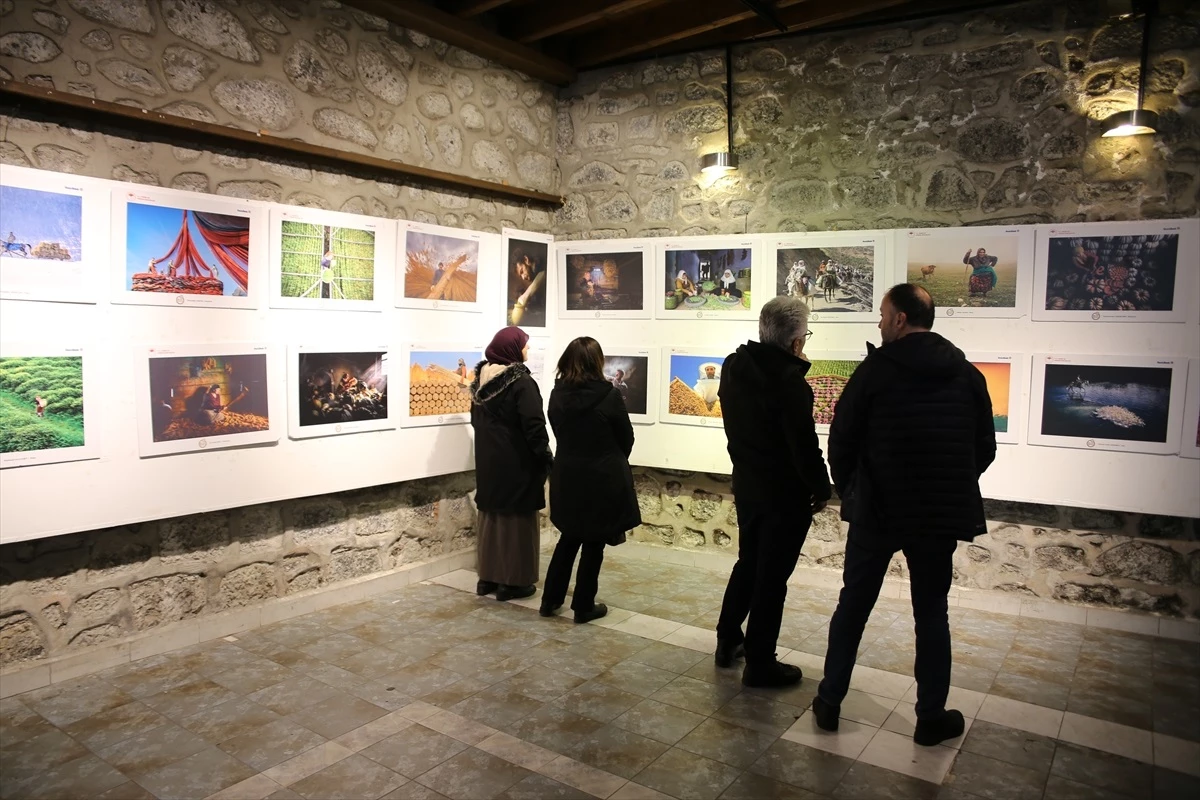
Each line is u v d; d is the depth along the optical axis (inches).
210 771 95.0
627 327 188.7
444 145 173.3
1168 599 144.6
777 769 96.3
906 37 160.1
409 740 102.7
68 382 116.3
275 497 143.3
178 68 127.7
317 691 116.9
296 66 144.3
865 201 166.1
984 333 154.1
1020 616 153.8
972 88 154.9
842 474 104.9
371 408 157.9
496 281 182.2
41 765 96.1
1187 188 139.9
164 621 131.9
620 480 142.3
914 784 93.3
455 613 151.7
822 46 168.2
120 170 122.4
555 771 95.4
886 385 99.3
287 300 142.4
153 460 126.5
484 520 159.5
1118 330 143.9
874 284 161.8
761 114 175.8
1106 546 149.0
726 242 175.5
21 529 113.0
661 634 141.6
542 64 187.6
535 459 156.8
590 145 198.7
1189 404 139.3
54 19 113.2
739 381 116.1
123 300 121.4
